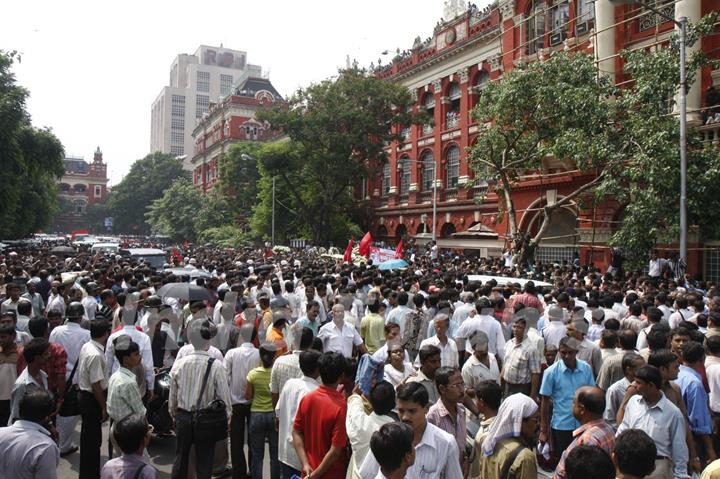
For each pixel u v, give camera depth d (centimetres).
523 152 2266
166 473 734
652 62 1753
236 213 5988
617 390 588
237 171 5569
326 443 490
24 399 456
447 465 423
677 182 1633
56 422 800
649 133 1678
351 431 455
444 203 3881
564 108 1883
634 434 362
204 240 5844
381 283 1323
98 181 12169
